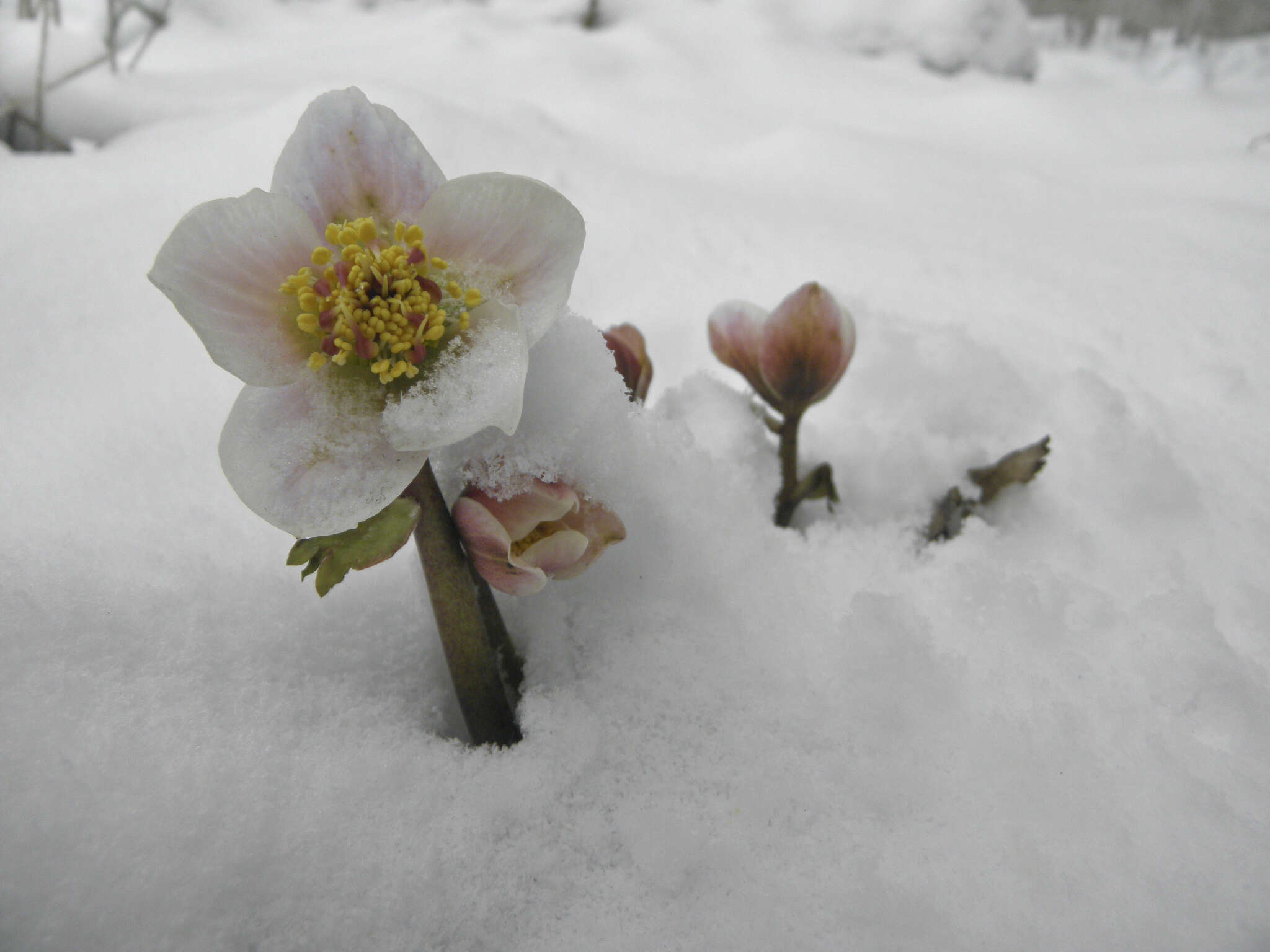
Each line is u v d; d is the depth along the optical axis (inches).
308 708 7.8
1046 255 16.5
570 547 7.1
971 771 7.7
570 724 7.8
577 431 7.6
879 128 30.5
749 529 9.6
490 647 7.8
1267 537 10.1
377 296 6.5
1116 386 12.3
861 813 7.6
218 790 6.9
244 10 38.6
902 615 8.7
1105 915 6.9
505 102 22.5
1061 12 53.7
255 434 6.5
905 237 17.3
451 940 6.8
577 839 7.4
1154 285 14.9
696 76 34.2
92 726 7.1
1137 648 8.6
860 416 12.0
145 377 11.4
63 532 9.0
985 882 7.1
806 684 8.4
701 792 7.7
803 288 8.9
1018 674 8.4
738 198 19.2
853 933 6.8
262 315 6.5
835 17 39.9
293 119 16.3
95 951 6.2
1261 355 12.8
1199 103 32.1
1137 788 7.6
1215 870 7.1
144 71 25.5
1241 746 8.0
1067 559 10.0
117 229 14.1
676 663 8.5
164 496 9.7
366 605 8.7
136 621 8.0
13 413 10.6
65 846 6.4
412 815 7.2
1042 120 30.2
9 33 20.9
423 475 7.0
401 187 7.0
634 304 14.5
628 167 19.7
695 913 7.0
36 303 12.4
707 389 10.9
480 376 6.5
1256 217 17.9
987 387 11.9
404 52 33.5
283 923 6.6
